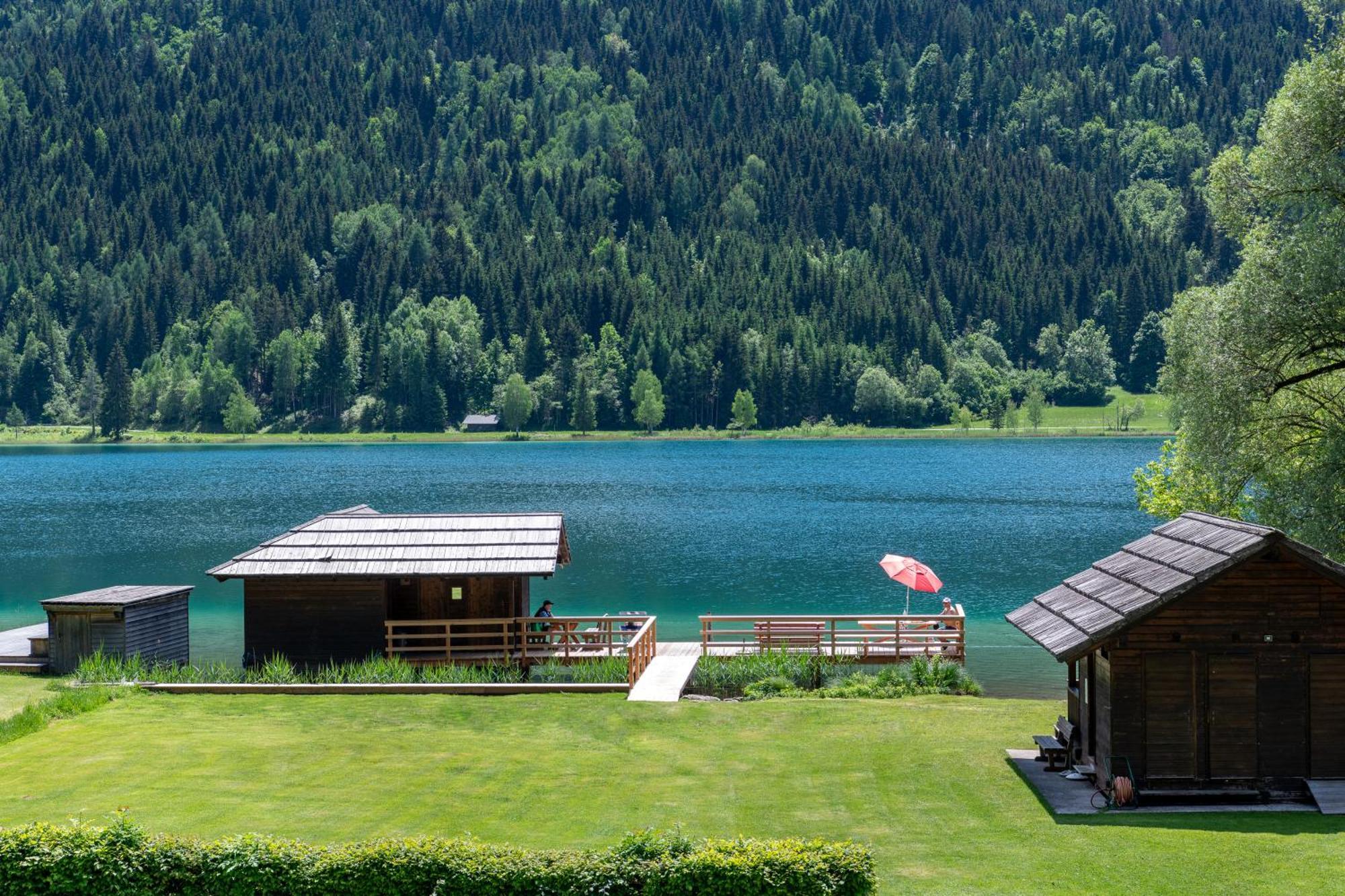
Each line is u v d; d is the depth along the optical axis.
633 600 57.34
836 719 28.91
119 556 74.56
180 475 150.62
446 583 38.31
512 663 36.19
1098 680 22.36
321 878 14.89
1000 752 25.23
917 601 56.62
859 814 20.83
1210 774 21.20
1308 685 21.19
